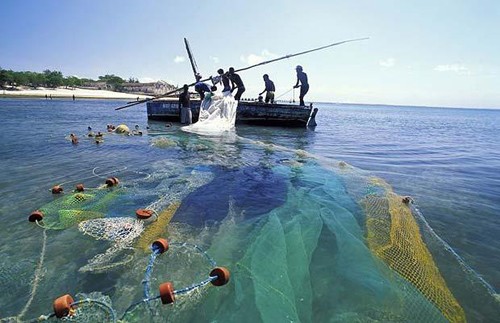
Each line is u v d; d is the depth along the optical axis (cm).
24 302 282
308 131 1786
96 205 489
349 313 269
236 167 788
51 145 1046
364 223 456
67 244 379
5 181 627
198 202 526
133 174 698
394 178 787
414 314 269
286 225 409
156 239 390
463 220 510
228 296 286
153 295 286
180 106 1781
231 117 1609
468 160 1110
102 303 266
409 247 378
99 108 4131
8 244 378
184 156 916
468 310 294
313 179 680
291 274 301
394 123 3769
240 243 387
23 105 4006
